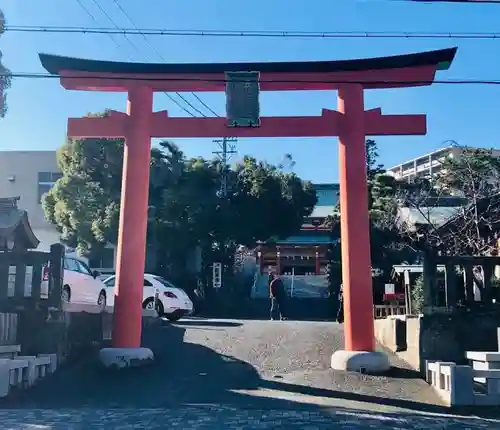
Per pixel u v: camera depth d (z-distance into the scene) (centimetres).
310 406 1119
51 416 1006
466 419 1058
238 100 1415
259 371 1405
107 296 2078
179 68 1452
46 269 1495
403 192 3206
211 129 1460
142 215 1453
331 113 1447
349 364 1376
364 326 1389
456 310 1424
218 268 3534
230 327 1958
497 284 1611
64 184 3303
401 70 1425
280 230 3634
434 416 1073
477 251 2286
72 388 1255
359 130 1435
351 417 1016
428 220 2559
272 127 1445
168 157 3403
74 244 3478
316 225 4488
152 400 1168
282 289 2805
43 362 1310
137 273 1438
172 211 3341
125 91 1515
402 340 1598
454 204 3097
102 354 1415
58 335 1416
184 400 1167
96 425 931
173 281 3531
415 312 1902
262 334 1797
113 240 3259
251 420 974
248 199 3503
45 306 1409
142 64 1455
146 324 1909
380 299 2956
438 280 1622
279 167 3725
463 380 1162
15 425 926
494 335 1402
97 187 3272
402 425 962
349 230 1407
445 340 1399
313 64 1425
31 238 1927
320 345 1642
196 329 1891
